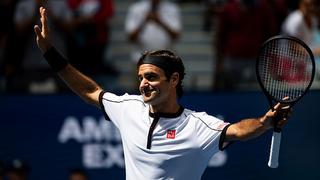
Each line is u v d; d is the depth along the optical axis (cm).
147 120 876
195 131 859
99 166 1741
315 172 1770
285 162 1766
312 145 1764
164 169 865
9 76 1880
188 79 2088
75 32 1950
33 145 1742
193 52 2152
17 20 1912
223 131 848
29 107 1738
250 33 1892
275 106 816
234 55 1895
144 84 865
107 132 1736
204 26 2189
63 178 1745
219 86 1905
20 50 1897
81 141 1739
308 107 1756
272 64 1006
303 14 1894
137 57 1941
